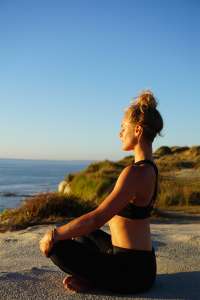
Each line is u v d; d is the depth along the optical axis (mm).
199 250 6504
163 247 6762
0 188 76750
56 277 4543
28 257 6277
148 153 3953
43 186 84812
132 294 4020
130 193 3770
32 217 12289
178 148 63688
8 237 8375
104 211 3762
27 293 4043
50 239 3881
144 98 3965
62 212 12695
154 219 13406
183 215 14648
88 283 4027
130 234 3918
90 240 4273
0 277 4504
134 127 3941
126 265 3924
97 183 21531
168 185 22078
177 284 4387
